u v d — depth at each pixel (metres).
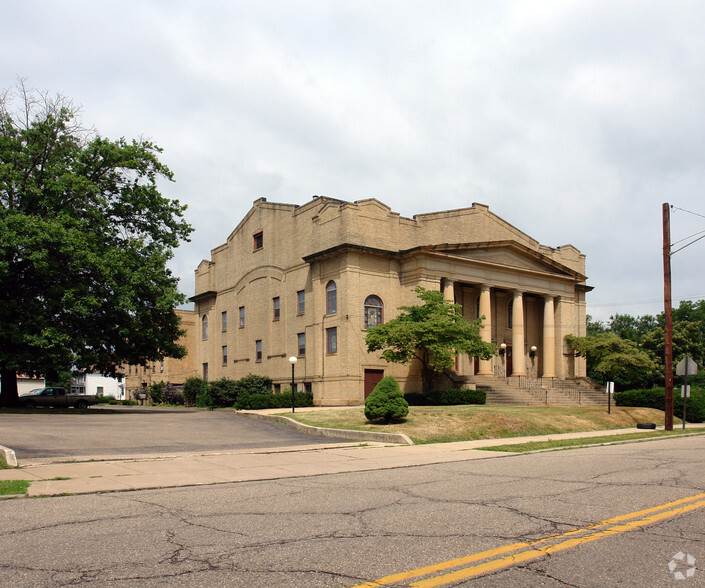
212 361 54.03
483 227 45.31
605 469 13.32
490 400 38.06
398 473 12.99
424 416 24.28
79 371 37.19
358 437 20.77
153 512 8.63
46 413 31.12
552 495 9.95
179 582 5.48
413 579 5.57
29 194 32.88
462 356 43.12
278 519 8.13
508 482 11.47
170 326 38.06
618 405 37.56
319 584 5.42
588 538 7.04
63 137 35.94
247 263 49.75
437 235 42.62
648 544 6.79
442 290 41.59
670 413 26.80
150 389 65.56
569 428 25.75
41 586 5.38
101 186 36.34
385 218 40.38
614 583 5.47
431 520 8.02
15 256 32.03
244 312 49.66
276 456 15.92
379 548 6.61
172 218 38.69
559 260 50.25
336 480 11.95
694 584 5.45
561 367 47.78
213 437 20.75
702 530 7.45
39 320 31.53
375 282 39.44
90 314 33.41
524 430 24.02
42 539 7.04
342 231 38.88
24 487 10.47
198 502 9.45
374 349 36.28
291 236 44.59
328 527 7.64
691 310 80.44
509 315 47.94
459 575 5.68
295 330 43.09
